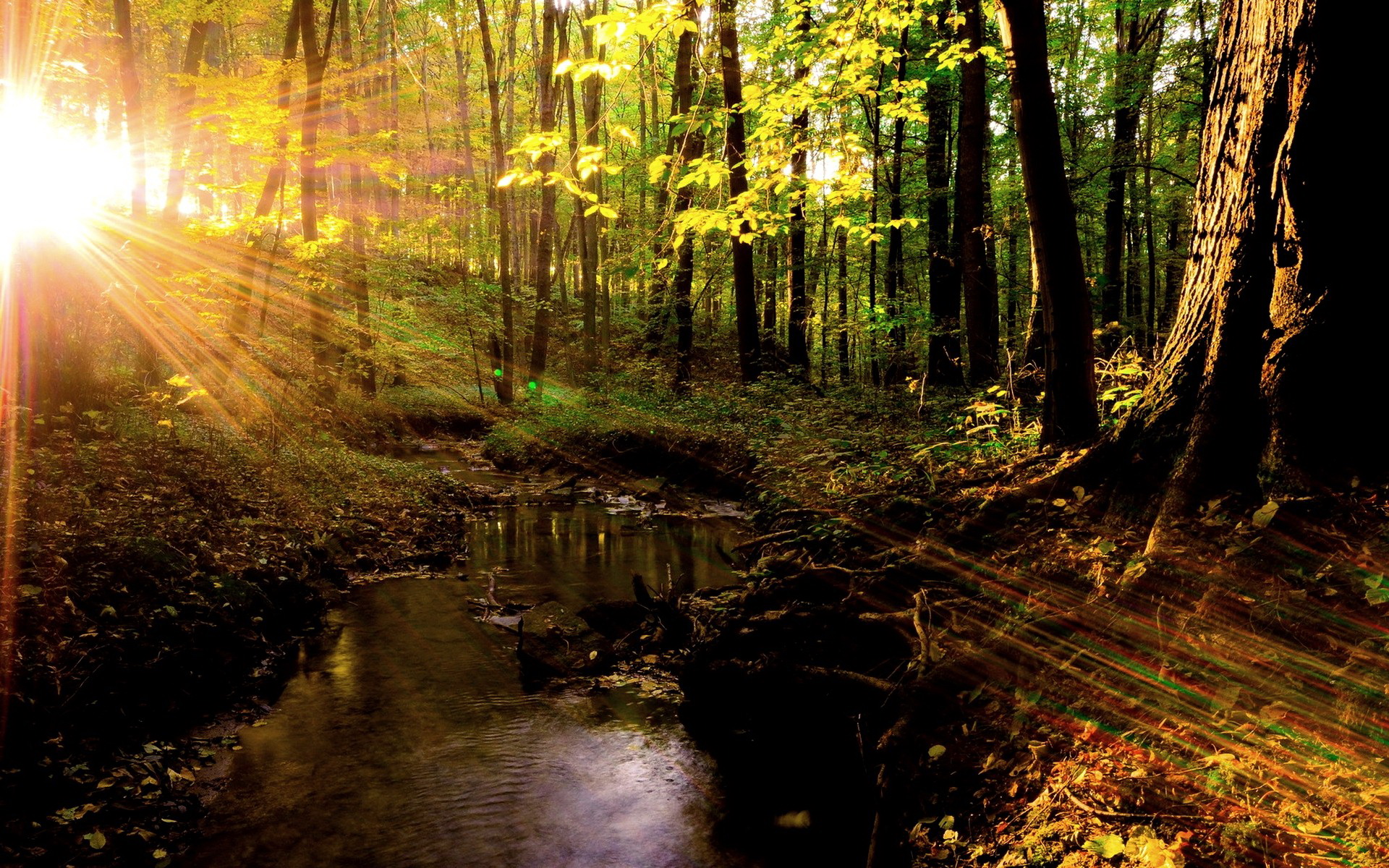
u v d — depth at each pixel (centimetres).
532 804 466
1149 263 2420
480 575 993
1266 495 383
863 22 682
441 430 2489
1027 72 575
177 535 697
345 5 2281
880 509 672
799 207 1719
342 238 1825
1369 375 379
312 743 535
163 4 1323
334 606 828
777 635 562
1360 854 245
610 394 2120
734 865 409
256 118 1155
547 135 538
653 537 1238
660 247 717
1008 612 450
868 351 2050
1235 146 446
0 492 619
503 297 2591
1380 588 308
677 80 1794
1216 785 292
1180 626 355
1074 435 612
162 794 447
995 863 315
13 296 870
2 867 360
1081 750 345
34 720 438
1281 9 418
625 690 652
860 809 447
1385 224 387
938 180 1645
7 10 884
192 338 1195
